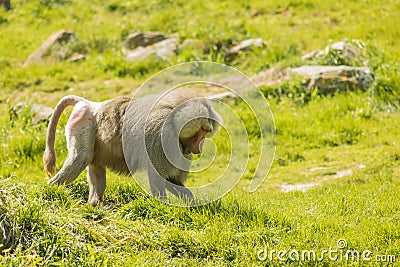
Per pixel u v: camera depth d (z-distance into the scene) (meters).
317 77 33.06
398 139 26.86
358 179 21.70
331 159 25.83
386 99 31.16
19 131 29.17
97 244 13.72
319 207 17.36
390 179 21.05
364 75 33.00
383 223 15.48
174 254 13.80
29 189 15.17
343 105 30.89
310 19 47.06
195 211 15.64
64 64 43.22
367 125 28.94
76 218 14.41
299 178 23.70
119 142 16.22
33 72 41.50
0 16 54.62
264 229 14.78
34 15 54.94
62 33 46.03
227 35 43.16
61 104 17.69
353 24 44.50
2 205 13.65
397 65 32.91
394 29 40.31
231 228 14.80
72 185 17.56
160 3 53.69
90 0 57.25
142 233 14.33
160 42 43.41
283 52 39.53
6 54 46.28
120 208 15.84
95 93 37.81
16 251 12.58
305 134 29.02
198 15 49.72
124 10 53.69
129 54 43.03
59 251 12.95
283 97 33.28
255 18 48.59
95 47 45.12
